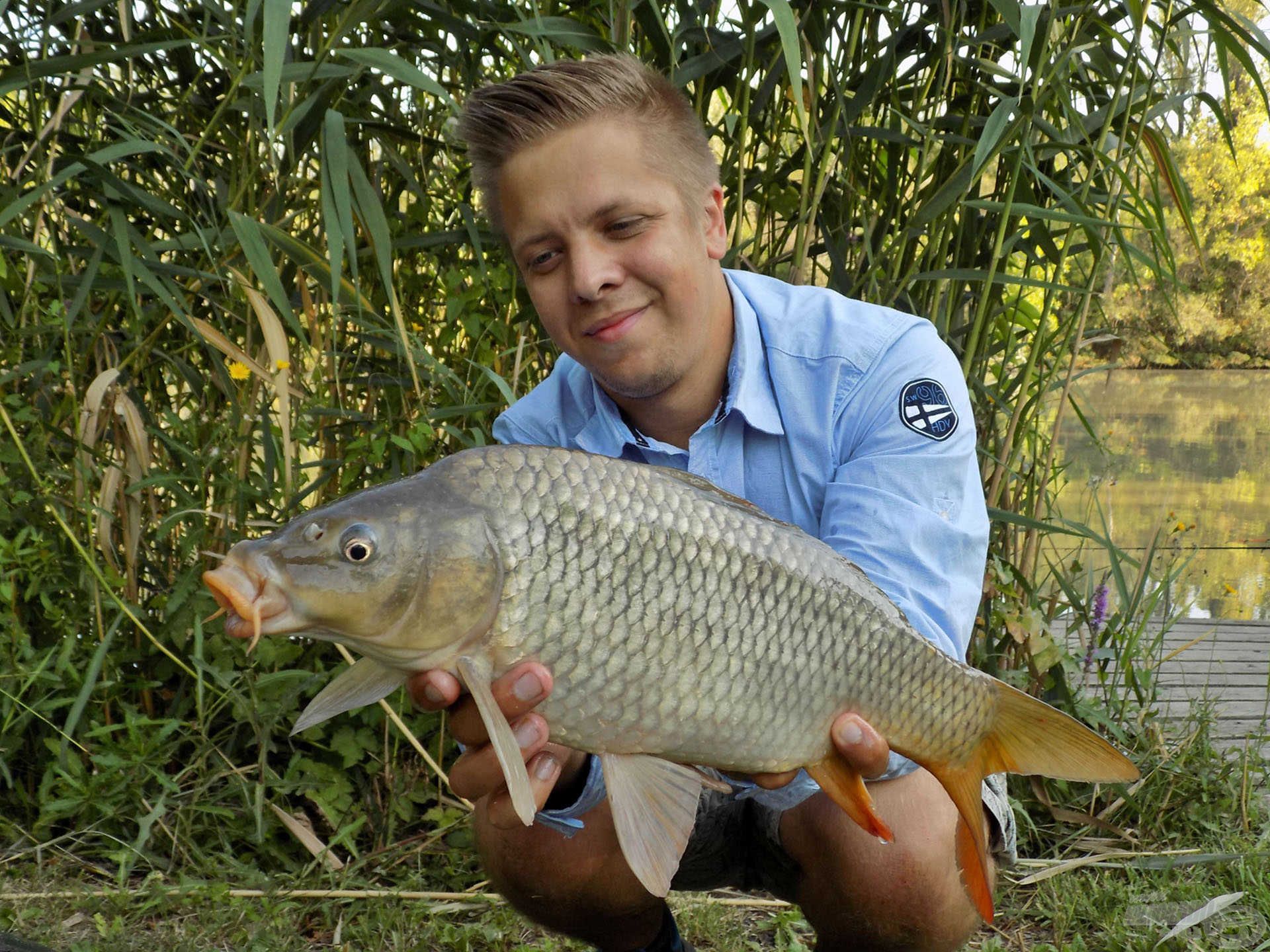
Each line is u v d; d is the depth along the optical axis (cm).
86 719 288
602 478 132
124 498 293
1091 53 324
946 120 305
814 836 181
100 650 264
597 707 131
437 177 330
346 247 290
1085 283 341
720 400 189
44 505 286
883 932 180
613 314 169
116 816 270
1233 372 1772
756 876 205
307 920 256
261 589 123
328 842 282
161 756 275
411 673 130
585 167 164
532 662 128
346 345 318
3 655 270
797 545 140
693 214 173
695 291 173
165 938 232
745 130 300
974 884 153
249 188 279
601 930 194
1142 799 319
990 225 324
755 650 136
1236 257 1659
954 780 151
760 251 319
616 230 166
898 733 146
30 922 233
